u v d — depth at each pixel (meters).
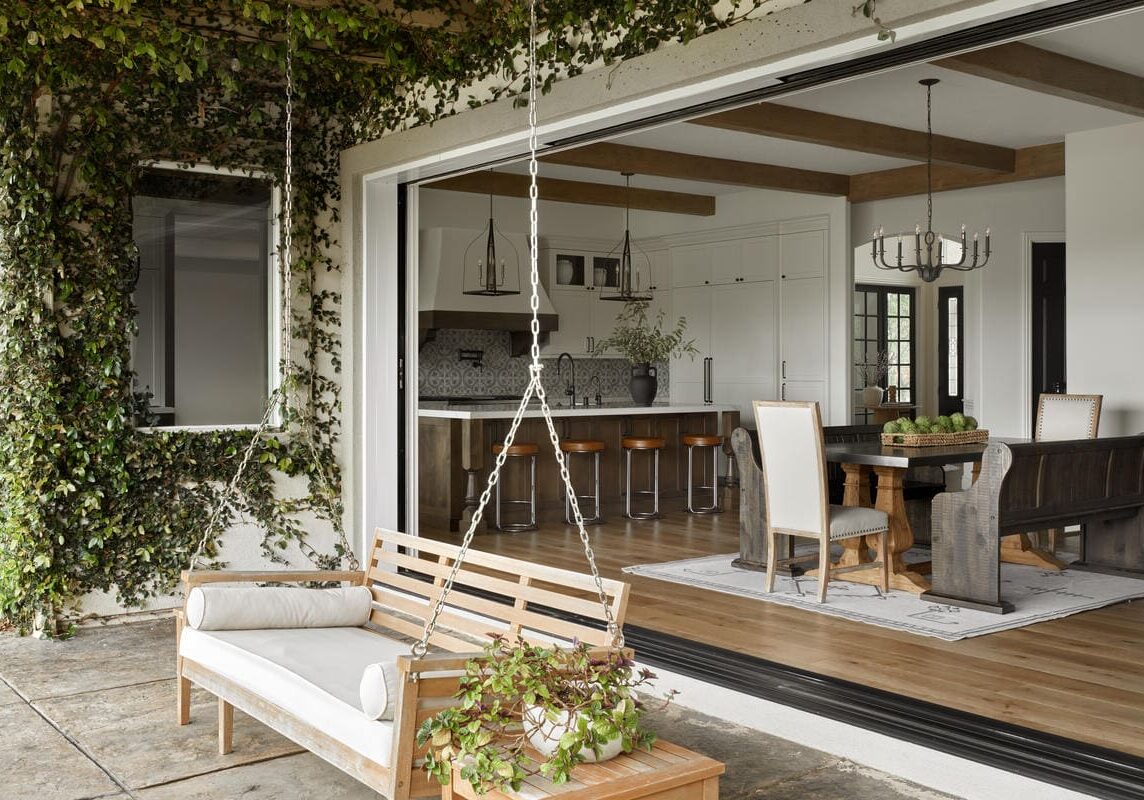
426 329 10.84
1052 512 5.96
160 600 6.00
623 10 4.71
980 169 8.58
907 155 8.10
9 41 5.37
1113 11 3.26
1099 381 7.84
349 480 6.66
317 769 3.65
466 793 2.53
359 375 6.64
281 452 6.39
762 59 4.07
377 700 2.83
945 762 3.49
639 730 2.64
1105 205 7.86
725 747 3.90
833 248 10.23
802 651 4.86
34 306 5.53
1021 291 10.09
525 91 5.32
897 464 6.01
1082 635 5.15
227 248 6.28
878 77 6.62
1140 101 6.77
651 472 9.78
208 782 3.52
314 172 6.55
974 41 3.59
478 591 6.36
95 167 5.73
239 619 3.88
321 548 6.56
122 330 5.85
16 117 5.48
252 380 6.38
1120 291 7.73
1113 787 3.17
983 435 7.00
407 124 6.20
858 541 6.54
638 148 8.84
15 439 5.53
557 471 9.16
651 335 10.38
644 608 5.76
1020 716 3.92
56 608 5.67
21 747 3.85
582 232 11.95
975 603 5.66
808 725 3.93
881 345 12.59
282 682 3.28
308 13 5.60
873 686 4.30
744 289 11.08
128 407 5.89
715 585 6.34
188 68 5.66
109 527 5.81
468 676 2.66
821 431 5.76
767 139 8.52
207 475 6.15
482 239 11.12
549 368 11.95
